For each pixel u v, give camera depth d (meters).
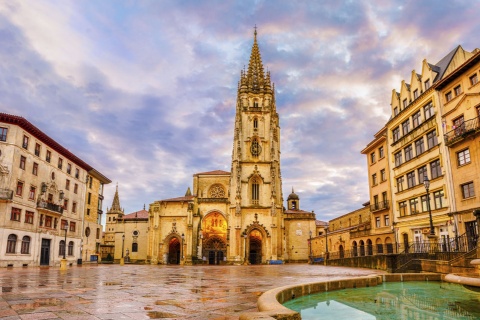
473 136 32.66
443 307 10.35
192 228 75.50
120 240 86.12
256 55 90.62
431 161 39.09
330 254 64.00
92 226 72.81
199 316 8.49
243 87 85.69
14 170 45.03
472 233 32.81
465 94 34.19
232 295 12.73
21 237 46.19
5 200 43.28
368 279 15.88
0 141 44.47
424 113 41.03
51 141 53.66
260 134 81.81
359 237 58.00
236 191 76.38
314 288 13.14
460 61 37.97
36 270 33.28
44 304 10.12
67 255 59.19
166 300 11.26
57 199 56.00
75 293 12.90
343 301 11.56
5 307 9.56
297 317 6.85
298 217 84.75
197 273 29.52
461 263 20.38
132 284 17.19
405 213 44.81
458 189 34.72
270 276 24.84
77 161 63.34
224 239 78.88
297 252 82.75
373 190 55.44
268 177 78.88
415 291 14.31
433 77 40.38
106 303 10.45
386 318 8.64
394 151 47.75
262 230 75.38
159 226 77.06
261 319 6.06
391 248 47.56
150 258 75.50
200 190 86.50
